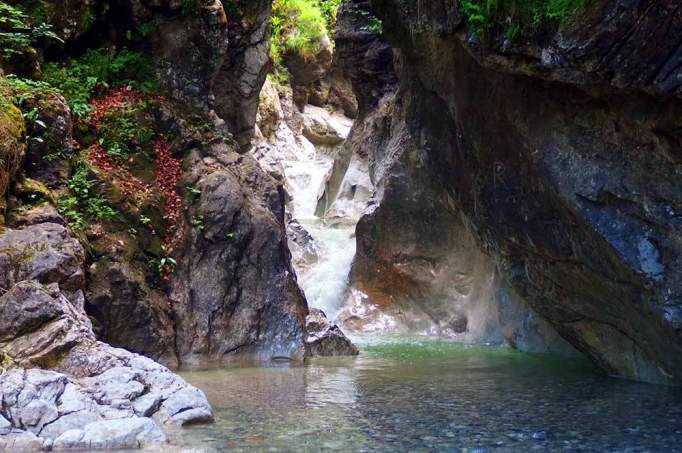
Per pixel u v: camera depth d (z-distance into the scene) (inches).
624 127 285.1
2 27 403.9
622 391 310.8
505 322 508.4
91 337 272.1
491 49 292.5
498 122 343.0
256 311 412.2
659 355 319.0
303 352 417.7
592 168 295.9
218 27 496.7
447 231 599.5
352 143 878.4
